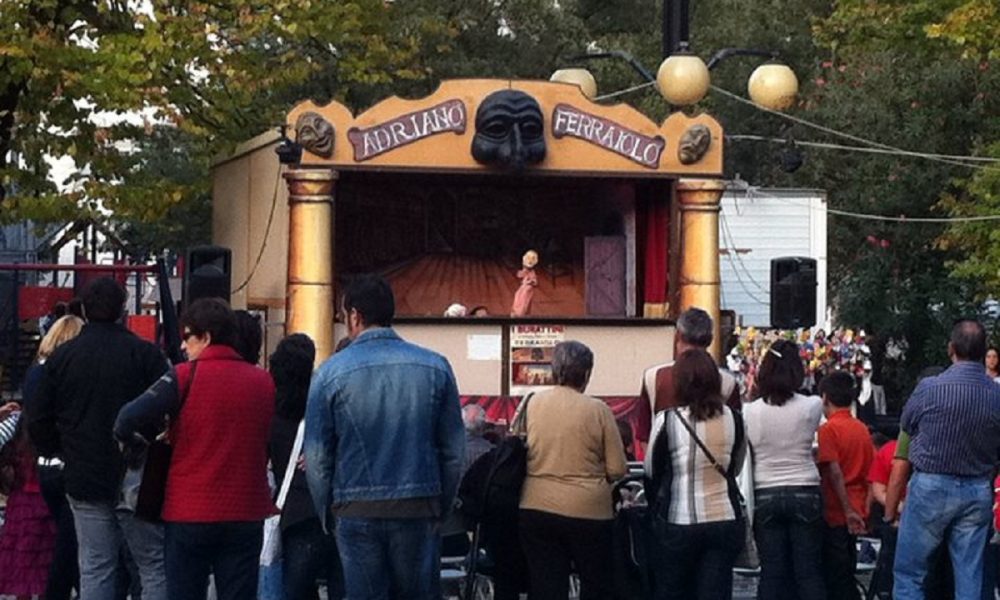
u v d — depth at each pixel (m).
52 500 11.05
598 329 21.44
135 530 9.60
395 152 20.67
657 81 21.11
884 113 34.25
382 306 8.50
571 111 21.17
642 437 10.52
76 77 23.80
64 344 9.57
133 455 9.14
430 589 8.48
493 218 23.44
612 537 10.08
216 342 8.86
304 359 9.63
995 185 28.86
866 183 34.50
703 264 21.58
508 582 10.62
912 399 10.64
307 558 9.63
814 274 22.11
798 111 40.34
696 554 9.80
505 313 23.17
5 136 25.12
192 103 25.66
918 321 34.28
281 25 25.17
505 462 10.01
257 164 22.89
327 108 20.48
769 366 10.54
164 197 25.59
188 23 24.33
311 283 20.44
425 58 38.41
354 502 8.29
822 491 10.93
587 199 23.59
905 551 10.70
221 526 8.71
